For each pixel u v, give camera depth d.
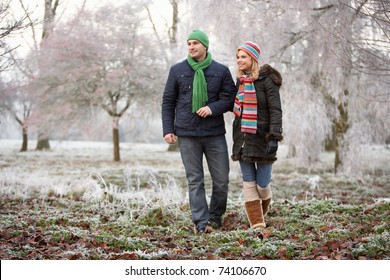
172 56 18.08
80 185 8.84
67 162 17.94
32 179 10.05
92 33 17.27
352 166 11.95
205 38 5.50
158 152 26.08
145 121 20.53
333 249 4.48
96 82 17.38
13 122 24.31
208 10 10.49
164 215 6.41
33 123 18.22
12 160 18.38
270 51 10.54
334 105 13.02
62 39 16.67
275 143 5.20
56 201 7.94
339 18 8.41
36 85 17.39
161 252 4.42
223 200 5.71
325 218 6.07
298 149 12.45
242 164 5.53
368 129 11.98
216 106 5.39
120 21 17.66
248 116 5.28
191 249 4.73
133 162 18.38
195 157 5.54
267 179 5.53
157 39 18.52
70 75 16.70
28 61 17.59
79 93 17.50
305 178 11.88
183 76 5.52
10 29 5.72
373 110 11.28
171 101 5.65
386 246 4.41
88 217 6.48
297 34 10.55
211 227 5.70
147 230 5.60
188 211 6.71
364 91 10.83
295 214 6.27
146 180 11.36
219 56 11.84
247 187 5.52
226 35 10.68
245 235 5.04
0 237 5.02
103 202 7.41
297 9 9.35
